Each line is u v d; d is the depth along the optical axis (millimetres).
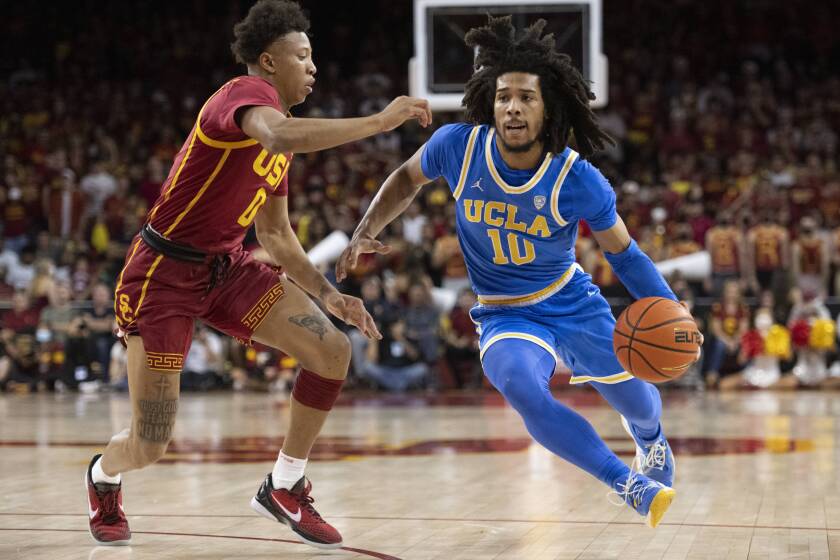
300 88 4641
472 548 4617
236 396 15703
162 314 4613
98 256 19250
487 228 4734
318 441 9109
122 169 21516
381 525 5172
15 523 5266
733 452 8102
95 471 4758
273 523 5246
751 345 16094
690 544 4688
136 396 4648
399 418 11461
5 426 10773
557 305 4906
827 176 20203
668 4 26406
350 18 27484
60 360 16750
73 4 26828
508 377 4426
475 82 4629
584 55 13836
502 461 7668
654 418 5051
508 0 14203
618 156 21406
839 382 16125
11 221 19875
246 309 4730
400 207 4984
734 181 20531
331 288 4883
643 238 17578
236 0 27078
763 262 17250
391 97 24922
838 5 26281
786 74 24594
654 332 4441
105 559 4398
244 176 4535
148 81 25891
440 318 16656
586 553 4508
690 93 23516
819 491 6168
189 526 5168
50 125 23766
